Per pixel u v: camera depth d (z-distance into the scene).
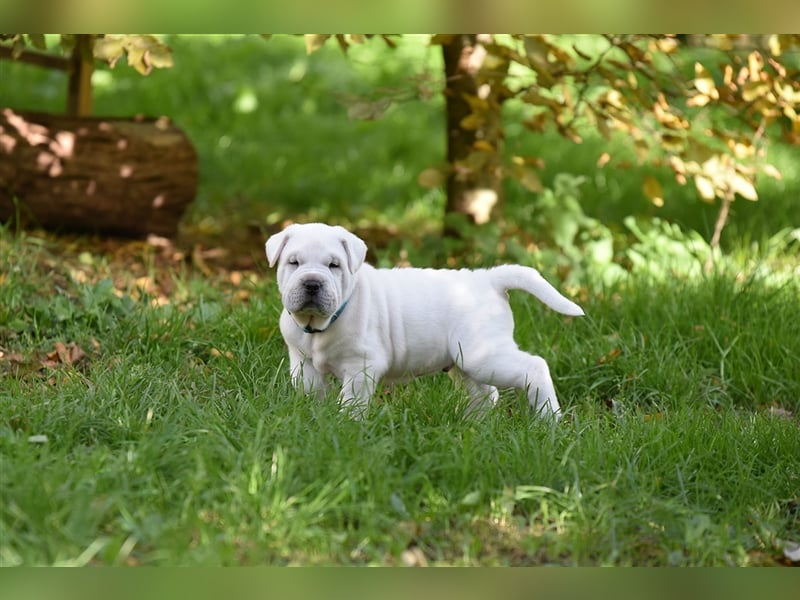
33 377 9.12
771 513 7.70
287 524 6.71
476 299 9.05
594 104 13.35
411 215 17.52
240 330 10.50
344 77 22.92
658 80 12.85
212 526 6.60
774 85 12.38
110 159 13.64
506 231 13.50
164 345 10.20
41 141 13.48
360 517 6.91
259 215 16.69
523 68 18.92
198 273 13.34
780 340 11.03
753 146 13.54
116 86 21.03
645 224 14.77
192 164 14.27
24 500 6.48
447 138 14.51
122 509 6.50
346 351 8.65
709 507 7.76
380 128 21.22
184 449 7.30
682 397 9.94
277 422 7.63
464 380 9.47
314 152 19.95
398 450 7.63
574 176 18.75
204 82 22.02
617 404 9.73
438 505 7.14
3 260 11.78
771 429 8.80
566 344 10.89
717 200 17.30
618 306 11.95
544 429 8.29
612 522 7.04
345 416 7.90
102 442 7.66
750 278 12.37
